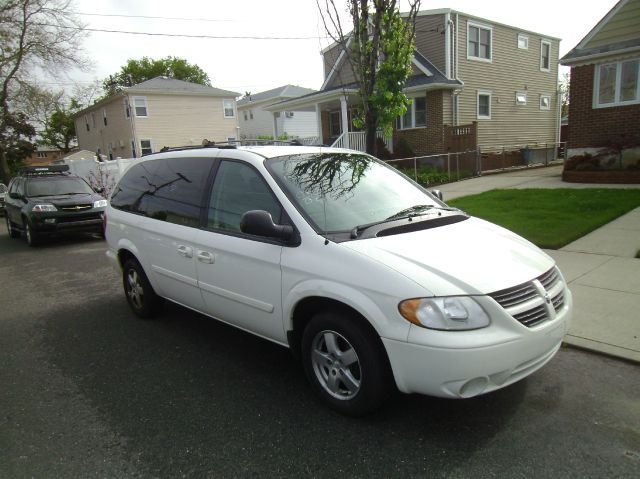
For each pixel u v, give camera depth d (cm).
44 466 286
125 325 527
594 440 287
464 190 1387
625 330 421
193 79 5738
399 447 288
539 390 345
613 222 817
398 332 276
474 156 1816
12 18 2605
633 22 1294
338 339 322
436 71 1973
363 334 299
